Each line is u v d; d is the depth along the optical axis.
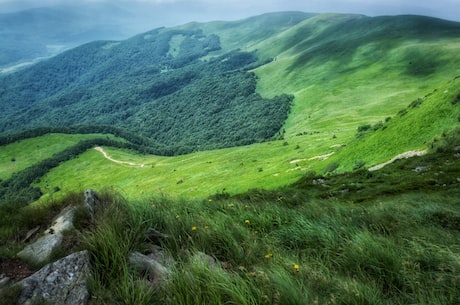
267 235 7.69
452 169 29.78
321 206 12.58
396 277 5.52
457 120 46.97
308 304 4.52
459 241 7.66
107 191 8.37
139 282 4.77
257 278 5.04
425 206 12.75
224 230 7.19
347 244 6.79
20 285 4.50
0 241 6.44
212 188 101.38
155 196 10.70
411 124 55.44
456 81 57.06
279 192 18.59
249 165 124.75
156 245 6.53
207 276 4.91
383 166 42.59
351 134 120.19
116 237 5.81
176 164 177.75
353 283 5.02
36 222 7.11
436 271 5.79
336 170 61.56
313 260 6.36
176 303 4.39
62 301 4.39
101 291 4.56
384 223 9.47
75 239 5.87
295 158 103.56
